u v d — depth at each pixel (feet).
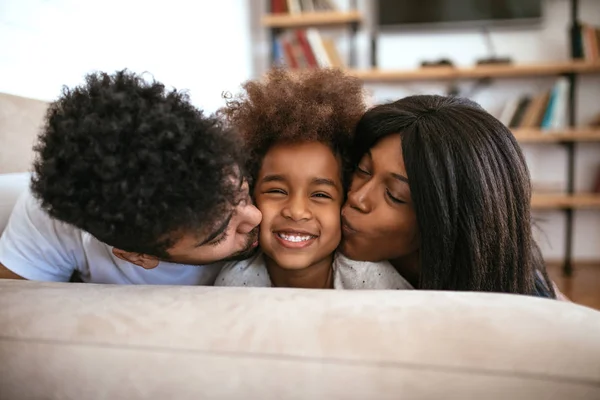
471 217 1.77
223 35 8.32
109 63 5.28
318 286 2.27
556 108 8.09
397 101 2.10
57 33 4.38
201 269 2.35
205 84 7.70
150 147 1.33
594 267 8.84
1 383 1.26
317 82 2.10
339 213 2.07
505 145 1.90
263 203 2.03
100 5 5.09
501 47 8.96
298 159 1.98
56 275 2.37
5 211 2.55
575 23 8.16
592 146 8.96
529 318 1.17
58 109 1.49
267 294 1.38
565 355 1.06
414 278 2.32
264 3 9.45
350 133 2.08
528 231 1.91
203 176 1.43
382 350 1.11
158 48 6.37
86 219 1.42
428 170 1.79
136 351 1.21
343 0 9.23
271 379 1.12
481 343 1.10
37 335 1.28
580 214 9.20
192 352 1.18
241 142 1.67
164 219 1.40
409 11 8.99
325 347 1.14
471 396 1.04
